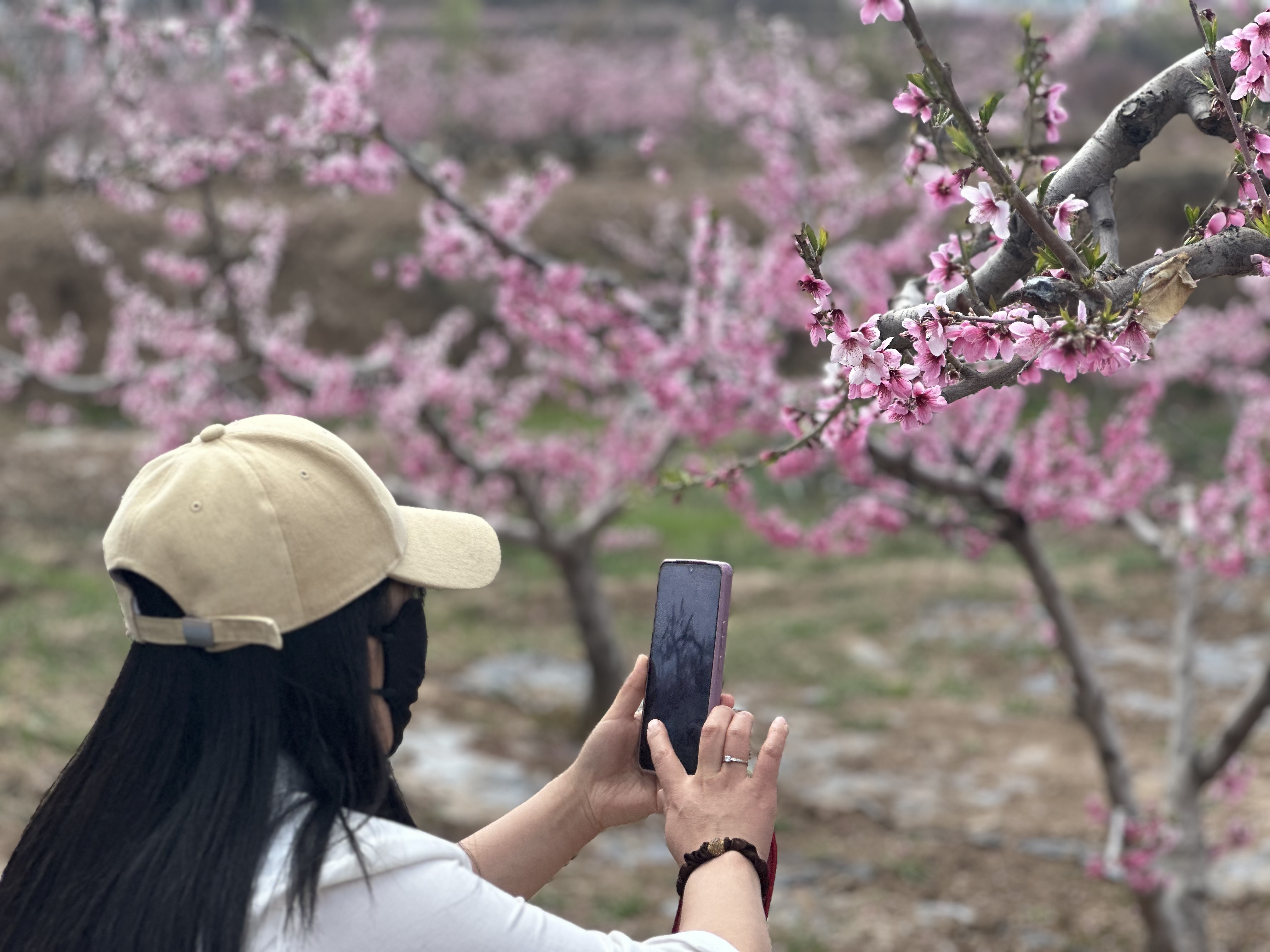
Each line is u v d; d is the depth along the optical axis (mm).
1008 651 11031
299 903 1113
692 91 27031
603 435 9078
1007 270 1549
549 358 8398
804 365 16016
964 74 23547
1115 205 1562
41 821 1260
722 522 14719
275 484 1219
